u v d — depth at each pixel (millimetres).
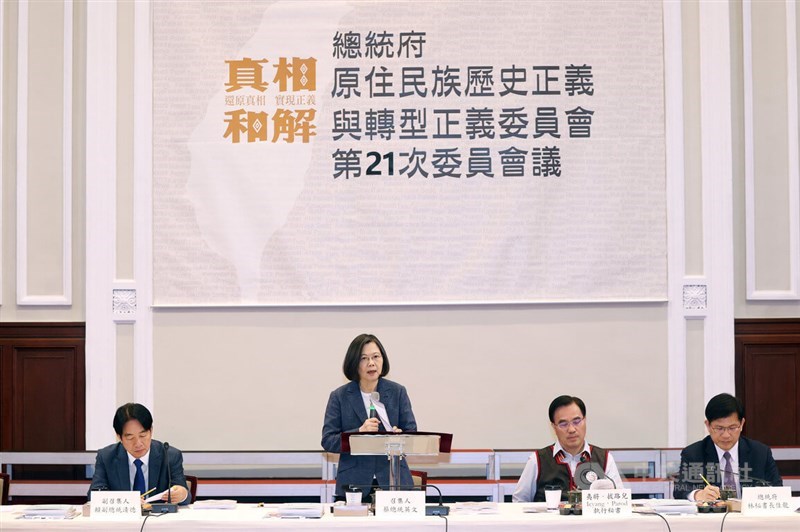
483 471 5652
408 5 5703
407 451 3584
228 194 5641
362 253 5641
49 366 5691
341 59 5695
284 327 5637
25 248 5703
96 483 3834
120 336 5605
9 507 3592
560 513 3395
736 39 5836
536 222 5660
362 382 4492
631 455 5504
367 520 3234
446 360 5637
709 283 5656
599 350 5648
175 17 5656
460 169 5664
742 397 5770
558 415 3930
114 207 5605
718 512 3426
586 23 5703
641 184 5676
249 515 3379
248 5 5680
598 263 5656
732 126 5820
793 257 5801
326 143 5668
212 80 5656
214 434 5602
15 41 5758
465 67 5703
